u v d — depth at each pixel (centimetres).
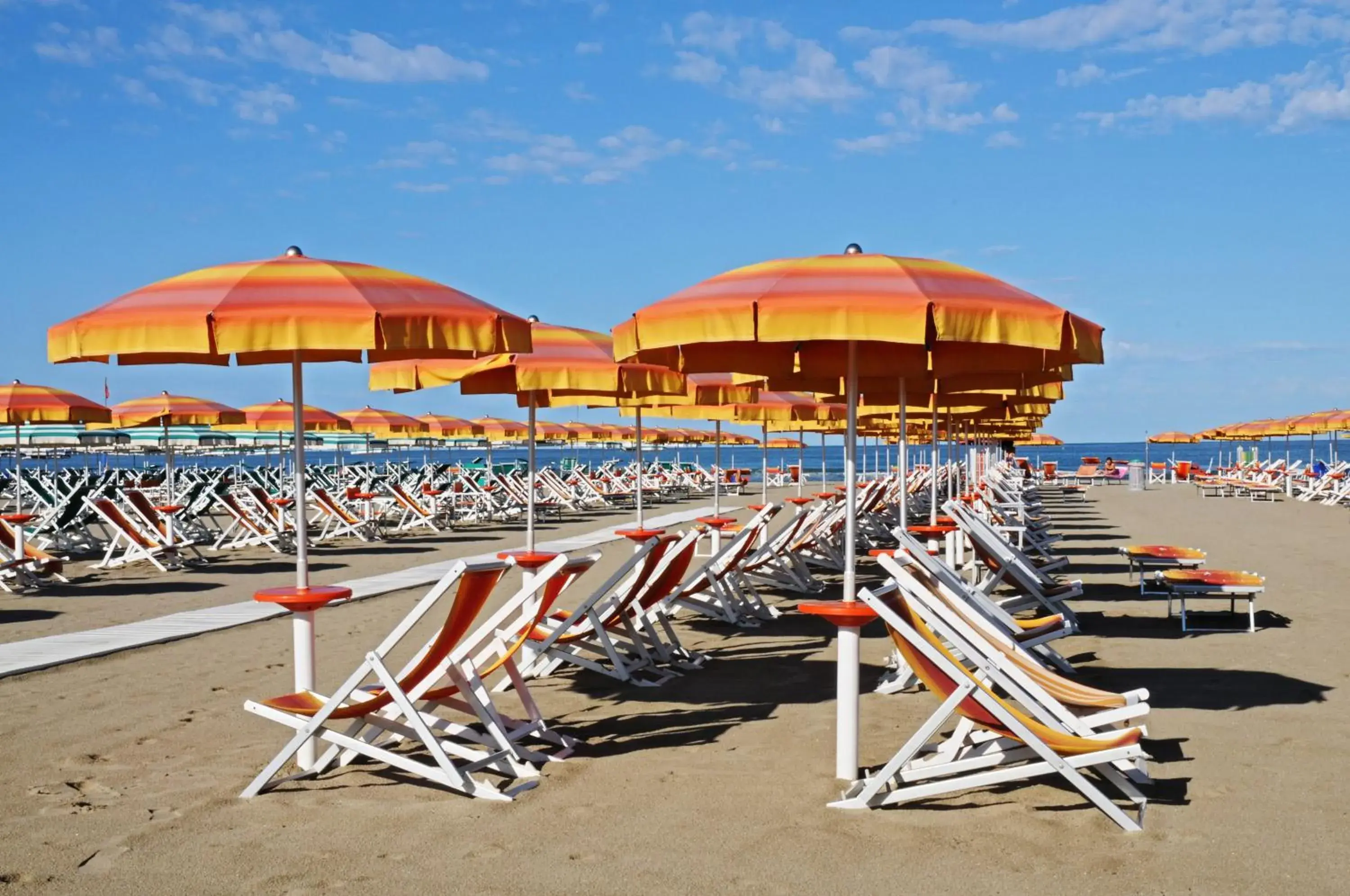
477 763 465
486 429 2403
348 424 1939
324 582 1235
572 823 421
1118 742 421
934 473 1005
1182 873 364
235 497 1772
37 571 1202
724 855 386
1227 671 682
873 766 494
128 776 486
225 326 449
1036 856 380
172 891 358
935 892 352
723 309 449
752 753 516
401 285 494
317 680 686
